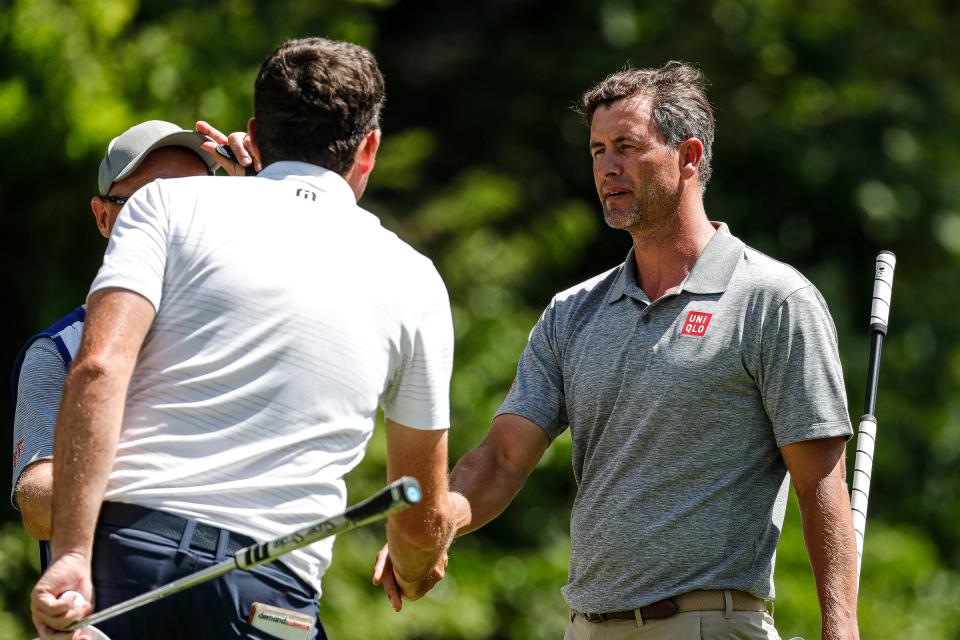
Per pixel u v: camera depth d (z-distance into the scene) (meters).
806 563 41.34
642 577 13.80
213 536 10.80
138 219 11.30
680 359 13.87
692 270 14.16
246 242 11.25
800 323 13.70
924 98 55.66
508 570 42.81
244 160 13.95
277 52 12.04
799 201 53.44
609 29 50.88
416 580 13.02
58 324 13.33
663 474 13.84
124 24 38.41
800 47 54.22
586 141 51.53
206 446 10.90
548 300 49.22
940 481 53.28
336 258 11.45
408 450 11.95
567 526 45.16
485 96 52.44
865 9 56.91
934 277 55.38
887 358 52.88
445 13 54.59
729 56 52.28
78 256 38.47
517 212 49.47
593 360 14.41
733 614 13.64
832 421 13.55
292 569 11.12
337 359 11.23
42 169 37.44
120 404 10.62
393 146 45.47
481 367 43.47
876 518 52.12
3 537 36.31
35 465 12.62
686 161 14.33
